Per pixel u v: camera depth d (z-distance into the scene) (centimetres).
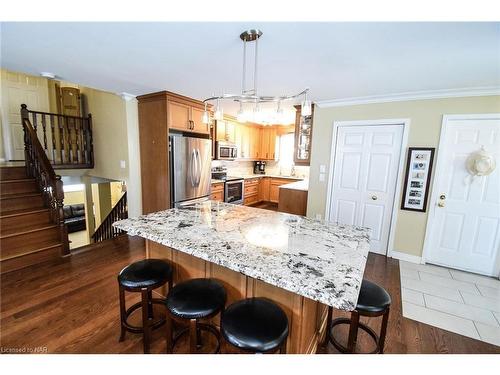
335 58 201
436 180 301
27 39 176
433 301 236
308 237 162
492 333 194
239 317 122
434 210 307
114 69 240
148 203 377
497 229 279
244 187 588
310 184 381
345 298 94
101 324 188
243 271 117
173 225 179
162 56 205
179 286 151
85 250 322
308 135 386
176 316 132
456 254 302
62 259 295
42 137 455
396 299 239
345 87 281
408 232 323
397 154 319
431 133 297
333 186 364
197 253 134
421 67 215
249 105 386
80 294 226
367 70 226
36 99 448
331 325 173
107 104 392
